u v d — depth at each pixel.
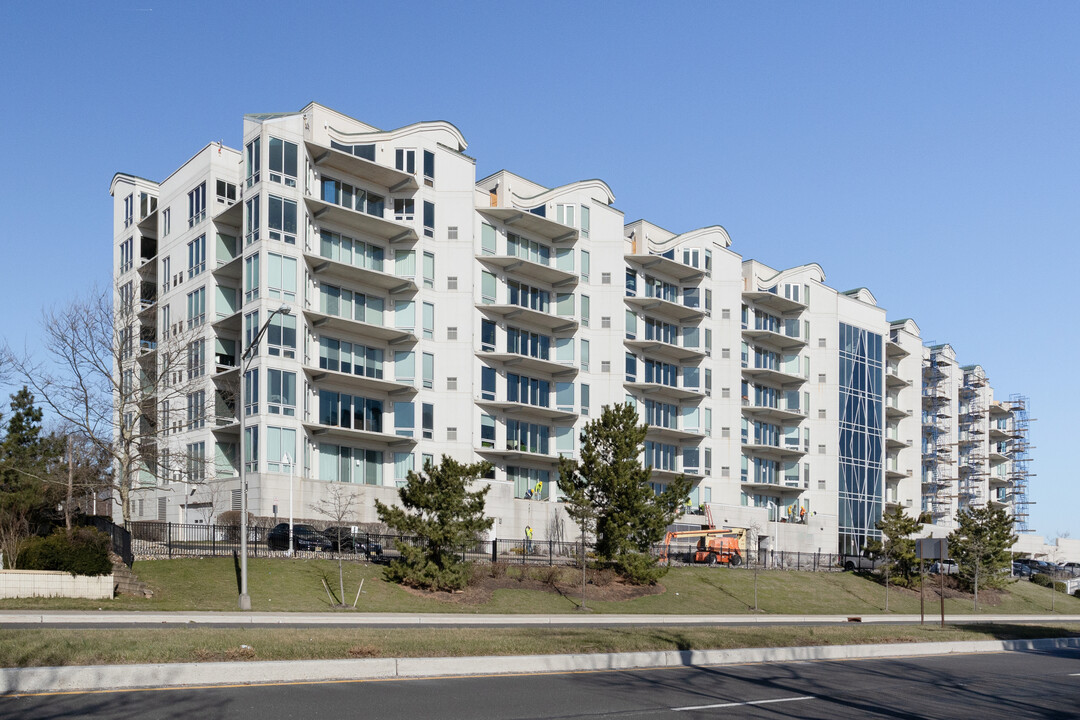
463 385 57.91
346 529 44.25
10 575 27.22
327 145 55.53
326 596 33.03
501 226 62.12
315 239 53.75
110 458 44.16
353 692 13.02
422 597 34.81
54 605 26.23
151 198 64.88
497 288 61.22
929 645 24.83
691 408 70.44
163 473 52.53
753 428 75.44
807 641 22.48
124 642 14.62
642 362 67.81
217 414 53.41
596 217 66.69
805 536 75.31
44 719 10.29
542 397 63.28
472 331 58.53
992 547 58.06
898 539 54.94
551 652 17.61
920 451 92.00
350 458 54.66
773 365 78.19
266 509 48.38
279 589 32.88
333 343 54.53
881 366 84.44
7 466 34.53
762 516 72.38
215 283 54.94
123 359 43.81
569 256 65.00
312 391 52.91
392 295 57.31
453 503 36.44
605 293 65.94
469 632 20.03
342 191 55.38
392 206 57.62
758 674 17.70
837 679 17.50
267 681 13.63
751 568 54.12
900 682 17.45
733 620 35.88
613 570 43.28
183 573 33.12
